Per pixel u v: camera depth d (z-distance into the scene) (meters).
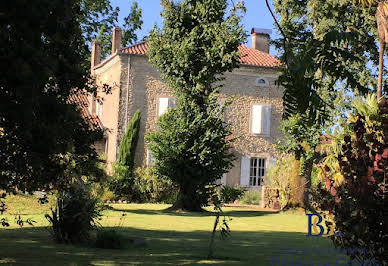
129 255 9.60
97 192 24.53
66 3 6.48
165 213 20.38
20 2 5.87
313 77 3.63
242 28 21.22
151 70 30.98
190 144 22.00
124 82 30.62
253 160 32.44
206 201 21.27
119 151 29.28
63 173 8.54
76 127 7.94
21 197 19.47
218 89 22.25
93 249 10.27
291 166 25.59
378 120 6.82
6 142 7.04
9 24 6.04
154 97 30.92
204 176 21.66
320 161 22.00
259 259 9.60
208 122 22.06
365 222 6.36
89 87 8.25
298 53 3.70
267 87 32.56
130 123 29.30
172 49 21.69
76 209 11.07
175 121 22.27
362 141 6.56
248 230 15.41
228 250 10.77
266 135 32.47
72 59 7.56
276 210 25.19
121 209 21.14
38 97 6.29
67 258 9.02
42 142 6.78
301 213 22.25
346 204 6.57
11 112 6.05
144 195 27.75
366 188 6.27
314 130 21.33
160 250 10.46
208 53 21.09
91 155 8.70
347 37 3.64
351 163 6.51
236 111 32.19
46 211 17.41
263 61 32.75
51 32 6.45
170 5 21.53
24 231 12.77
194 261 9.12
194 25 21.72
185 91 22.23
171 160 21.78
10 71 5.88
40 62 6.09
